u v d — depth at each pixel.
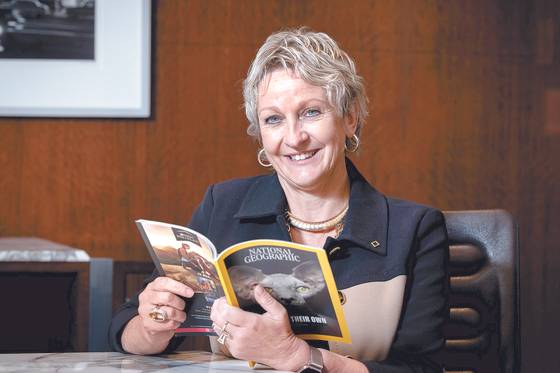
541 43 3.33
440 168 3.30
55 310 2.94
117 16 3.17
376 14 3.29
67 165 3.19
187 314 1.66
